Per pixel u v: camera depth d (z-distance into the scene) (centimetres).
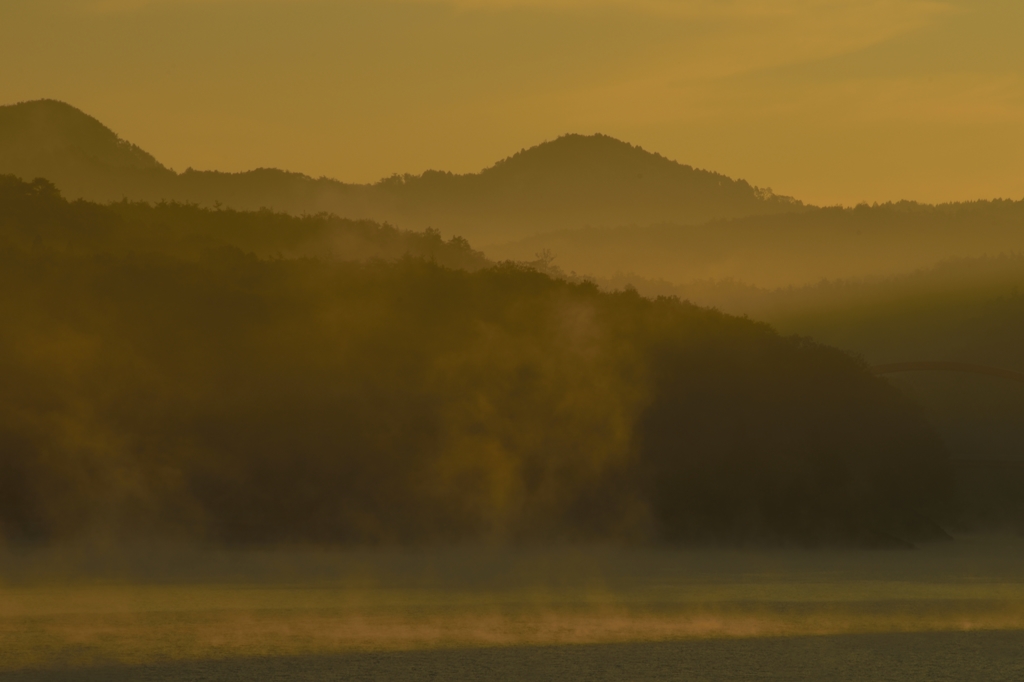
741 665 11262
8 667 10706
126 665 10850
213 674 10406
